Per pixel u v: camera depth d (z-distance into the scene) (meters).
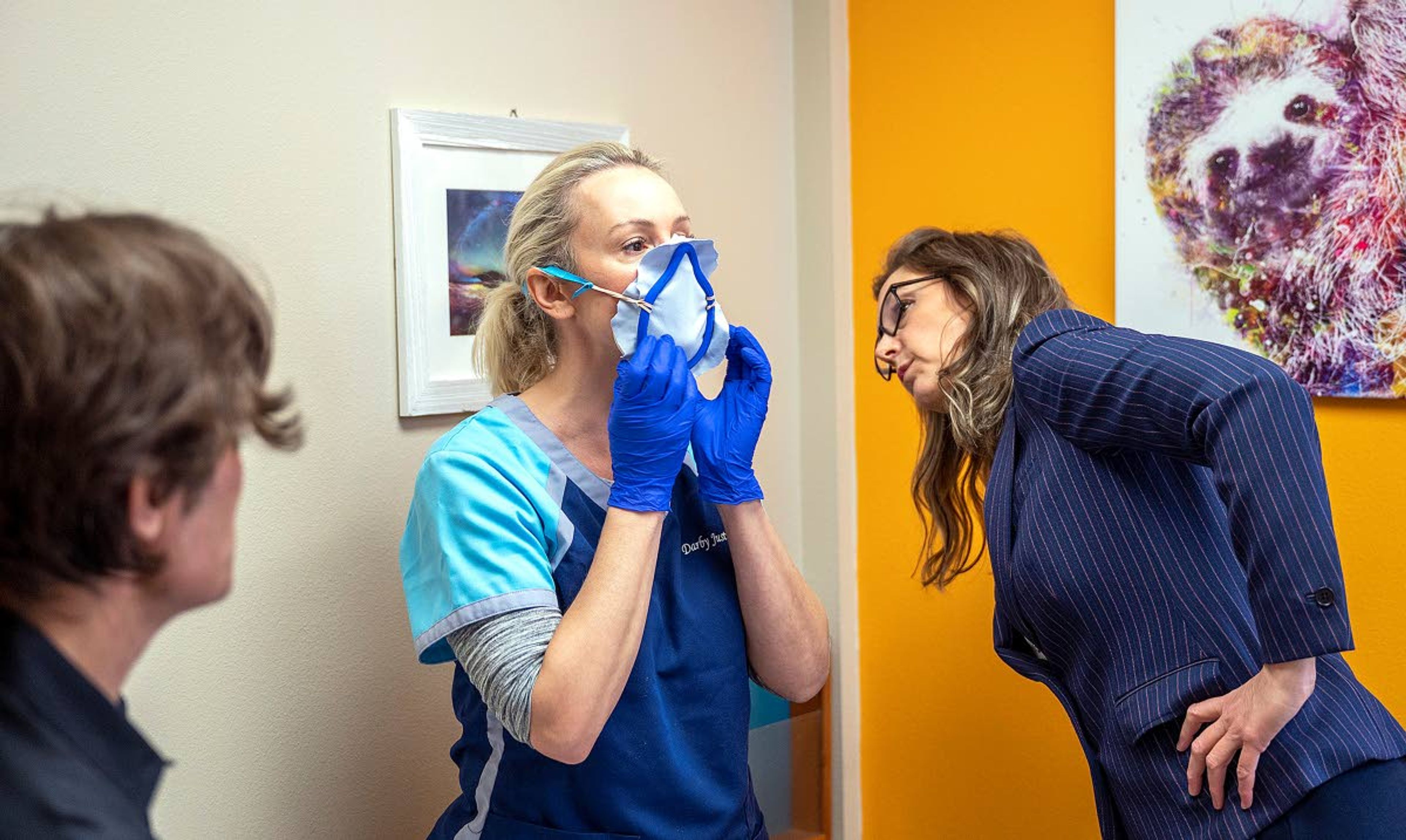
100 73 1.41
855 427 2.19
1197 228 1.67
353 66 1.61
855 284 2.17
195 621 1.51
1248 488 1.05
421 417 1.70
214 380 0.61
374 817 1.68
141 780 0.66
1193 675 1.16
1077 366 1.18
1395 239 1.48
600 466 1.31
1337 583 1.03
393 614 1.69
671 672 1.28
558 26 1.82
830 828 2.21
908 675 2.15
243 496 1.54
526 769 1.26
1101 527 1.21
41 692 0.61
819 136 2.13
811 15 2.12
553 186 1.29
